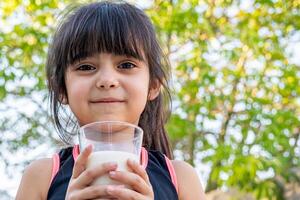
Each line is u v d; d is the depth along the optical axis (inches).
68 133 36.8
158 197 31.0
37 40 103.9
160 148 36.1
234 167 102.2
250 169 101.8
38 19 106.0
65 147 35.4
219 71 108.3
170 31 103.8
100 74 29.6
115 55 30.2
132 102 29.8
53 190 30.9
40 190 31.0
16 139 110.8
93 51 30.0
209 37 107.5
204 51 106.7
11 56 104.8
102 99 29.2
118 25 31.1
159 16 105.3
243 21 115.2
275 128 106.7
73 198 24.5
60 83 32.7
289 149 112.3
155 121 35.9
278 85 113.0
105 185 24.5
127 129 25.5
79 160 25.0
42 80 102.5
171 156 36.6
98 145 25.2
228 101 110.1
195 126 108.4
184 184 32.0
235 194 129.0
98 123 25.4
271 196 112.4
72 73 30.3
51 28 105.4
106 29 30.6
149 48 32.0
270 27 115.8
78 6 35.7
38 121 109.3
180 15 103.7
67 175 31.1
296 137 117.6
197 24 104.7
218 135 112.7
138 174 25.1
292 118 109.7
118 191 24.3
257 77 110.3
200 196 32.1
